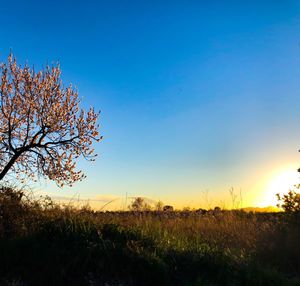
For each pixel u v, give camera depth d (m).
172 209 16.27
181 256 8.59
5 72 17.70
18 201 9.95
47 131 17.59
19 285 7.25
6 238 8.69
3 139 16.95
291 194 11.35
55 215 10.06
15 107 17.56
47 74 18.34
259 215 14.73
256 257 9.83
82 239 8.67
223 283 7.80
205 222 13.26
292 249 9.98
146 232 9.90
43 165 17.84
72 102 18.48
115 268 7.86
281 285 7.96
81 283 7.47
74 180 18.22
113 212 14.04
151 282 7.67
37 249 8.18
